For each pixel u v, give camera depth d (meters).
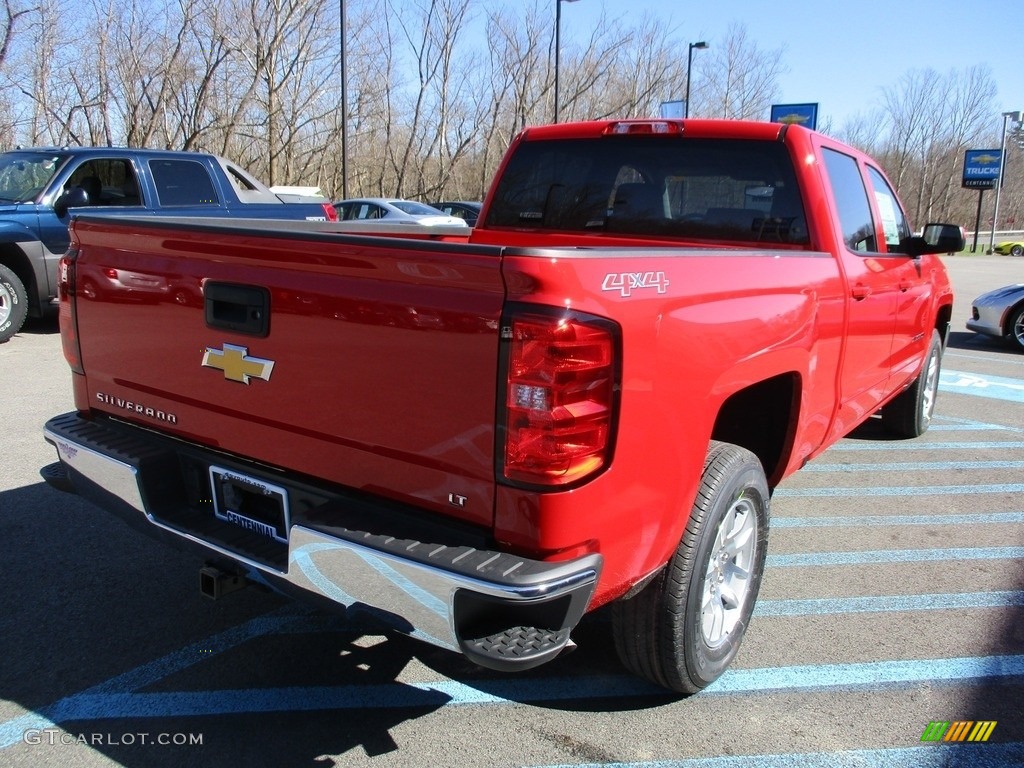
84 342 3.19
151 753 2.65
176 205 9.67
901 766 2.68
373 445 2.38
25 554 3.98
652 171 4.16
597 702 3.00
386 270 2.25
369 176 39.22
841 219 3.92
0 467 5.11
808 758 2.71
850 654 3.34
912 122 58.44
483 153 40.81
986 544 4.46
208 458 2.80
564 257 2.06
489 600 2.07
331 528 2.32
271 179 28.84
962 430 6.80
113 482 2.91
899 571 4.11
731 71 46.12
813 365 3.39
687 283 2.48
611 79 41.81
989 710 2.98
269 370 2.56
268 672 3.12
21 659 3.13
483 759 2.67
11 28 23.11
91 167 9.31
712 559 2.92
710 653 2.95
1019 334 10.85
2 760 2.59
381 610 2.27
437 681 3.10
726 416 3.46
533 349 2.05
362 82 34.28
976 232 43.34
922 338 5.56
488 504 2.20
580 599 2.20
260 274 2.53
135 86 26.36
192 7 26.20
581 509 2.15
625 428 2.24
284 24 27.75
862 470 5.71
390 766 2.63
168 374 2.88
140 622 3.43
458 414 2.19
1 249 8.84
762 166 3.83
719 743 2.78
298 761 2.64
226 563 2.71
